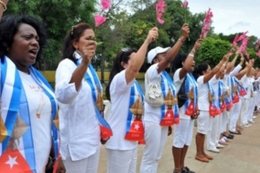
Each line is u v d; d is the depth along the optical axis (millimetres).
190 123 4695
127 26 20094
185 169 4754
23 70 1873
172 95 3805
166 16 19938
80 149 2416
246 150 6344
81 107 2402
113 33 18922
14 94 1664
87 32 2471
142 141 3076
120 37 19703
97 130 2564
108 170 3029
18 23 1840
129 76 2826
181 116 4496
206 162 5402
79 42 2457
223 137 6914
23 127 1709
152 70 3602
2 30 1799
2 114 1629
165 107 3699
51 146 1930
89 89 2465
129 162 3029
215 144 6160
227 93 6801
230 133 7906
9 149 1665
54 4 11445
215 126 6027
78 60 2453
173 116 3764
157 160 3863
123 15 19656
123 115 2953
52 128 1933
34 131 1764
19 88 1697
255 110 11961
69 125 2398
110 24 17484
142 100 3092
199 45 4262
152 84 3619
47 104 1859
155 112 3641
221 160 5574
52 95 1945
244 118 9266
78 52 2496
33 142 1754
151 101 3561
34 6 10531
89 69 2592
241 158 5766
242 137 7602
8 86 1656
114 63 3207
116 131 2951
